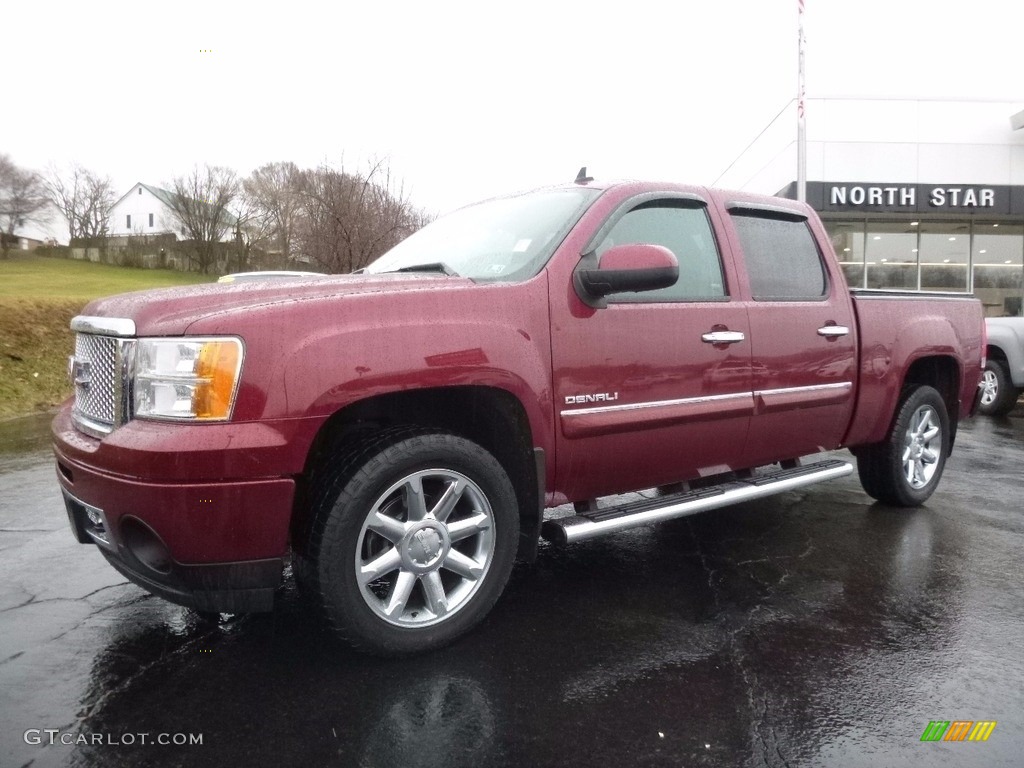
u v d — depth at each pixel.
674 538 4.38
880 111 18.33
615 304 3.30
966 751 2.30
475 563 2.92
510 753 2.26
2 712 2.46
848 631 3.12
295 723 2.40
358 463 2.64
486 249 3.52
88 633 3.05
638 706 2.53
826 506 5.09
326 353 2.55
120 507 2.48
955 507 5.07
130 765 2.18
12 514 4.82
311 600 2.66
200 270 46.56
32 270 39.03
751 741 2.34
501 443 3.18
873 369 4.49
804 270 4.29
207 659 2.83
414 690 2.61
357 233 17.42
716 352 3.62
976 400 5.44
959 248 20.52
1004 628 3.16
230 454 2.40
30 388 10.46
